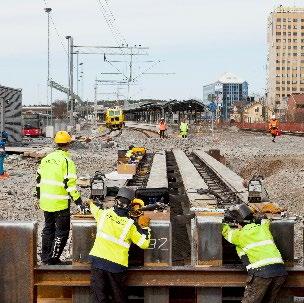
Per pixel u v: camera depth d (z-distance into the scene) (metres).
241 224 6.69
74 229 7.00
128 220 6.55
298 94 129.50
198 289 6.83
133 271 6.77
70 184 7.83
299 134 61.00
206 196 10.02
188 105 76.19
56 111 139.12
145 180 14.23
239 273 6.74
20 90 47.56
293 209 16.39
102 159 31.14
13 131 45.88
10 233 6.90
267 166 29.17
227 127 94.50
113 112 77.75
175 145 42.62
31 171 26.02
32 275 6.87
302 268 6.86
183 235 9.82
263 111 158.75
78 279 6.92
